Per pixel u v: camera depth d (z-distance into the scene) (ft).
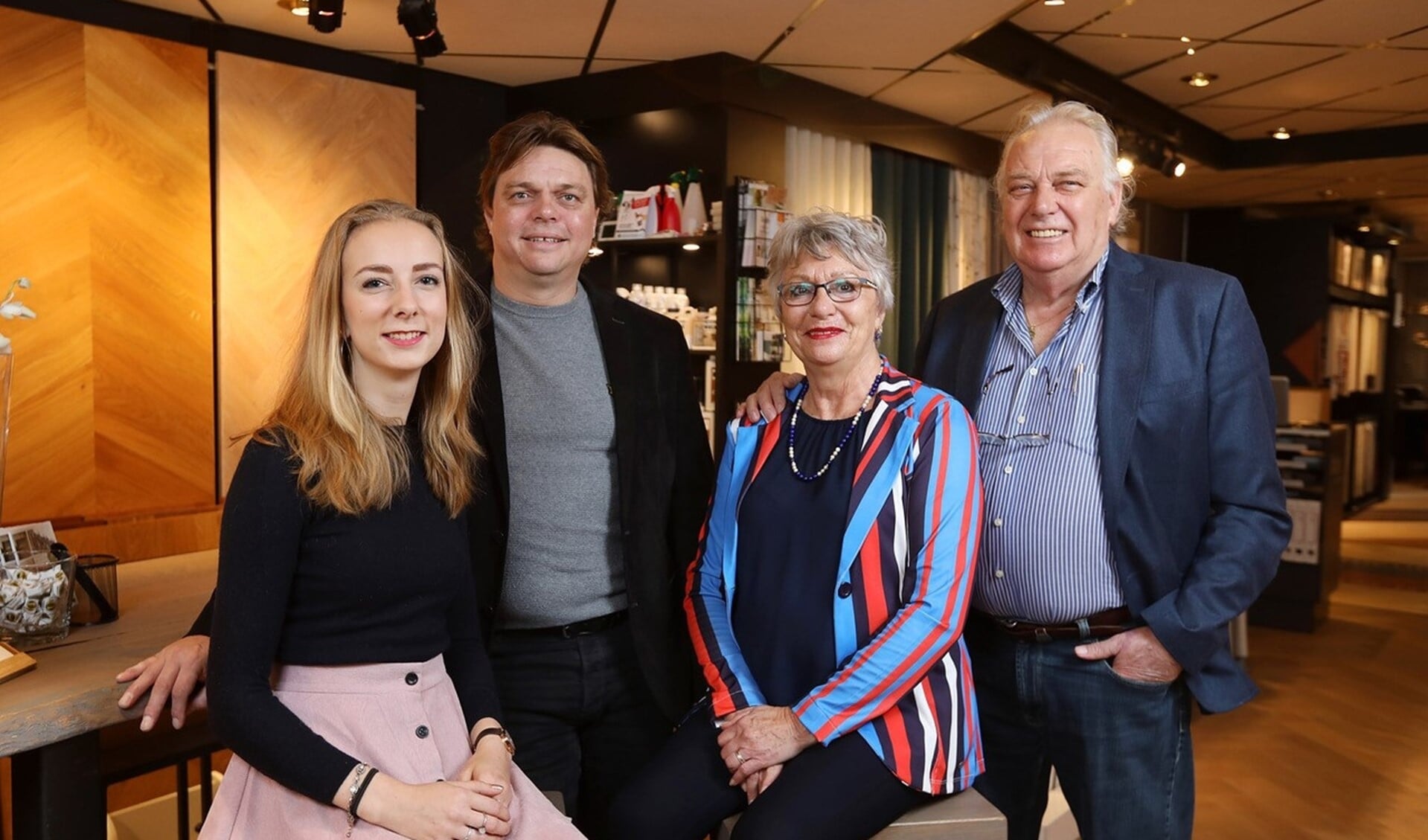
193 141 13.88
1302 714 14.30
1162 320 6.25
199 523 13.47
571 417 6.50
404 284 4.72
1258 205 30.32
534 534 6.47
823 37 14.67
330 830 4.37
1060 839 9.68
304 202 14.99
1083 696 6.27
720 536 6.33
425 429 5.12
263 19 13.99
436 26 11.71
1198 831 10.64
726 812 5.72
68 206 12.78
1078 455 6.25
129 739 6.14
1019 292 6.83
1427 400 43.42
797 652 5.83
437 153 16.83
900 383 6.08
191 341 14.03
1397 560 24.68
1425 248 40.06
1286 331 30.50
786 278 5.94
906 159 20.11
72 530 12.26
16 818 4.97
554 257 6.28
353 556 4.63
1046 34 16.38
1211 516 6.33
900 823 5.54
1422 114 21.29
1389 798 11.50
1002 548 6.42
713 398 15.96
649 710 6.85
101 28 12.92
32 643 5.29
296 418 4.69
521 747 6.57
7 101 12.25
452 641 5.43
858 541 5.72
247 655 4.36
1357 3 14.39
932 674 5.75
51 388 12.79
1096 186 6.23
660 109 16.19
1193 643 5.95
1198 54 17.17
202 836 4.45
